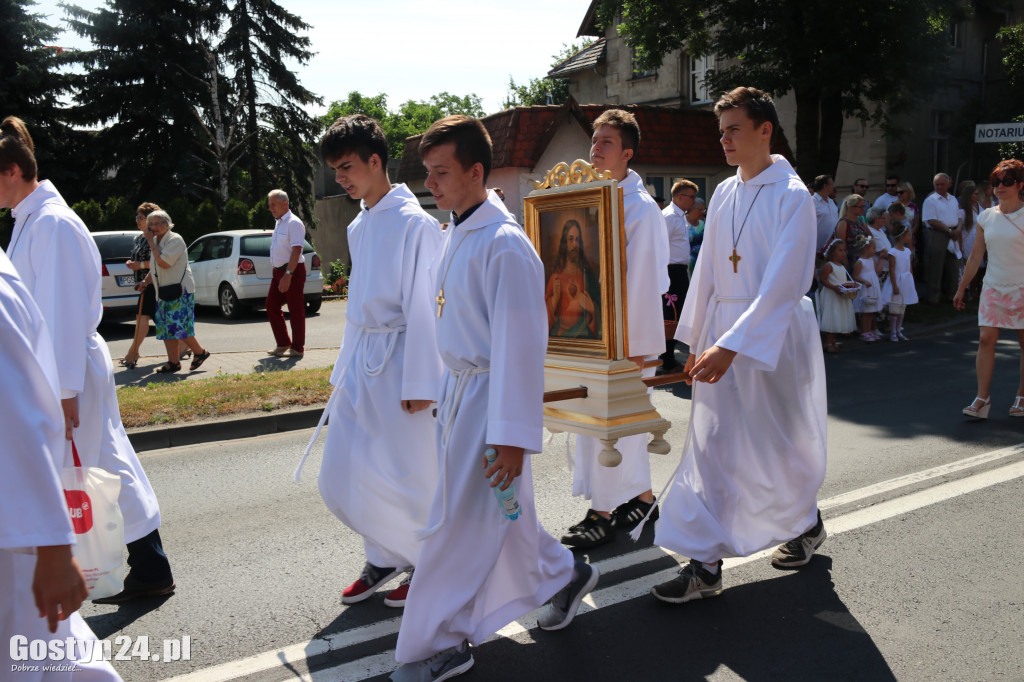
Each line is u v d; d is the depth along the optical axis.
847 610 3.49
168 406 7.12
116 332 13.71
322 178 40.00
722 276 3.72
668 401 7.94
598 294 3.28
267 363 9.82
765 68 16.25
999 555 4.00
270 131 35.88
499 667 3.09
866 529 4.38
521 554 2.98
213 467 5.94
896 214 11.48
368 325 3.61
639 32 17.00
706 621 3.43
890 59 14.94
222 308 15.13
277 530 4.63
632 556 4.15
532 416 2.72
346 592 3.69
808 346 3.73
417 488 3.54
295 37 36.06
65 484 2.99
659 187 17.92
